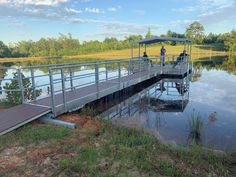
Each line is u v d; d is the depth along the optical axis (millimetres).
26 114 5508
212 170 3729
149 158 3920
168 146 4582
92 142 4512
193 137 5762
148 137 4902
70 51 68688
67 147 4188
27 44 73500
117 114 7977
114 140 4594
